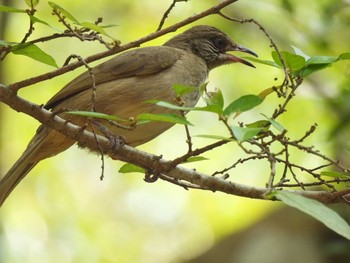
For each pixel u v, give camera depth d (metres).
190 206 18.83
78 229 18.38
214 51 11.70
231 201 18.50
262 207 18.17
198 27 11.80
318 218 5.90
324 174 7.60
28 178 18.52
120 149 8.80
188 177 8.70
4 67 15.43
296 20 15.08
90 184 18.91
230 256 14.64
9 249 17.11
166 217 18.86
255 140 7.19
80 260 18.03
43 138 9.59
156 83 10.01
